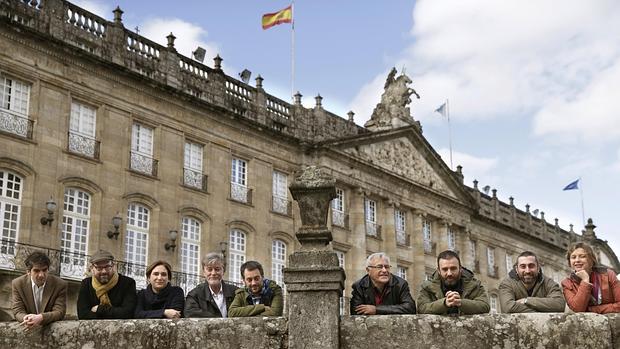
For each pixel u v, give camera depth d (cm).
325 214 828
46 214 2652
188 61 3338
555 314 761
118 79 3016
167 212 3102
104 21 3005
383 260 910
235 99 3531
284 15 3684
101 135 2922
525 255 869
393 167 4344
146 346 807
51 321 834
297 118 3841
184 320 813
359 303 912
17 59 2680
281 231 3612
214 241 3275
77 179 2788
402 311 880
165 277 971
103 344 815
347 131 4169
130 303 934
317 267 796
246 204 3466
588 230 4331
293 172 3772
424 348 770
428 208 4600
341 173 3947
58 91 2803
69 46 2819
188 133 3275
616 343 743
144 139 3112
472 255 5122
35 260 870
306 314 785
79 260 2705
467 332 767
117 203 2916
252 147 3569
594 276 842
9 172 2606
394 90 4522
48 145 2722
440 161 4747
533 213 6397
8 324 837
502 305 868
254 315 896
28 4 2742
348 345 783
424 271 4416
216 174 3366
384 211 4247
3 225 2552
